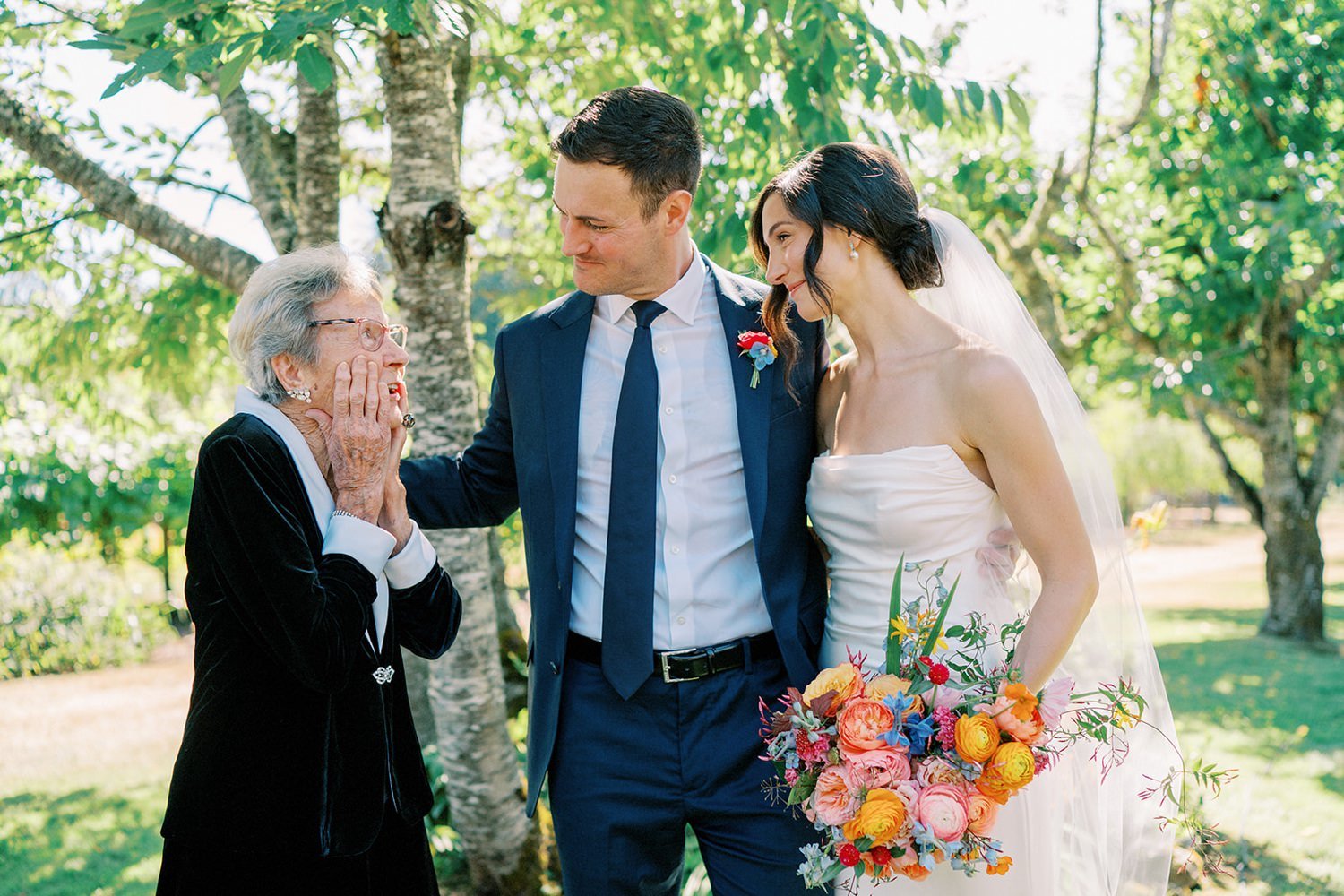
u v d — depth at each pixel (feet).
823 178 7.02
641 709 7.22
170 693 30.81
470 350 11.63
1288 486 35.01
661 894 7.45
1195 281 30.27
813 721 6.27
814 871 6.20
